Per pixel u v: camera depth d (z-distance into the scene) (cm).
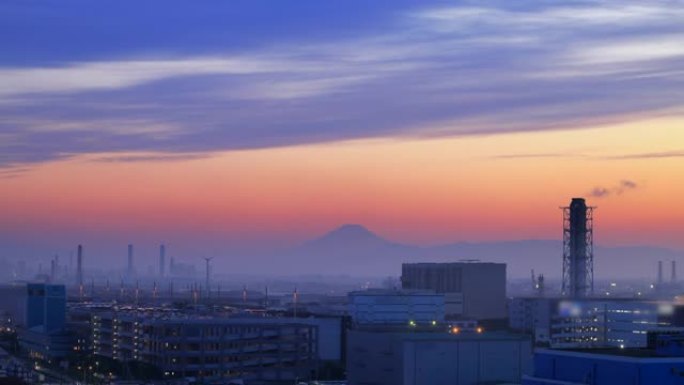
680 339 17125
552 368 17562
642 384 15988
